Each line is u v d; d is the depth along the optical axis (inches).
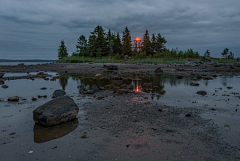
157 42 2351.1
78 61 1150.3
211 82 328.5
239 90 246.7
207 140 95.7
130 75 469.7
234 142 93.4
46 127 114.2
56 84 304.0
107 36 2187.5
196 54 1713.8
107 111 147.3
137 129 110.3
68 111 125.0
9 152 83.8
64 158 78.6
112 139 96.7
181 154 81.6
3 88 261.4
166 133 104.6
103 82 332.5
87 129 110.7
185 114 139.9
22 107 160.4
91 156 80.0
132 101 182.1
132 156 79.9
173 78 398.6
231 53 2105.1
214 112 145.4
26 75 456.8
